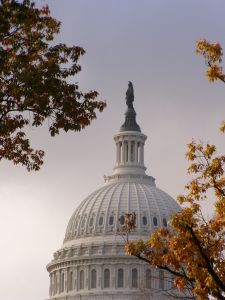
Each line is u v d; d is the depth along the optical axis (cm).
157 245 4519
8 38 4609
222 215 4497
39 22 4628
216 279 4256
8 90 4562
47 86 4603
